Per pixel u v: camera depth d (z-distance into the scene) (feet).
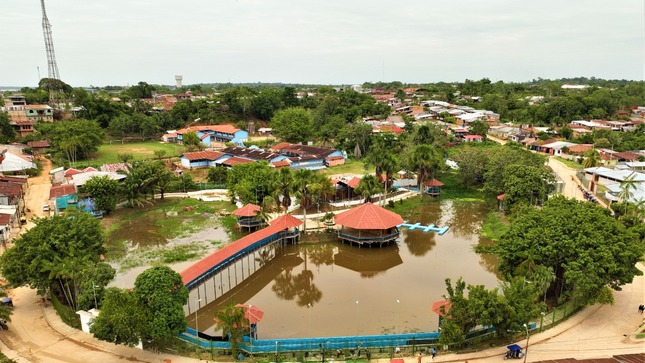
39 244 172.14
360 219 254.47
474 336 150.20
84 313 153.58
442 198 356.18
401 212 322.34
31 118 568.82
